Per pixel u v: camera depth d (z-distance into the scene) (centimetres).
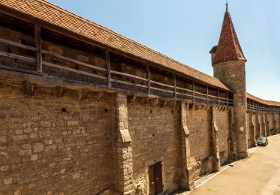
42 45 794
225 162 2225
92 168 879
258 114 3675
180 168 1427
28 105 695
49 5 797
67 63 870
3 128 636
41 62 675
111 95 963
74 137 822
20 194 661
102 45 837
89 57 963
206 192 1372
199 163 1680
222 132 2200
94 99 905
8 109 649
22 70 630
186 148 1411
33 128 704
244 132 2420
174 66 1362
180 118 1442
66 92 797
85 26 874
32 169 694
